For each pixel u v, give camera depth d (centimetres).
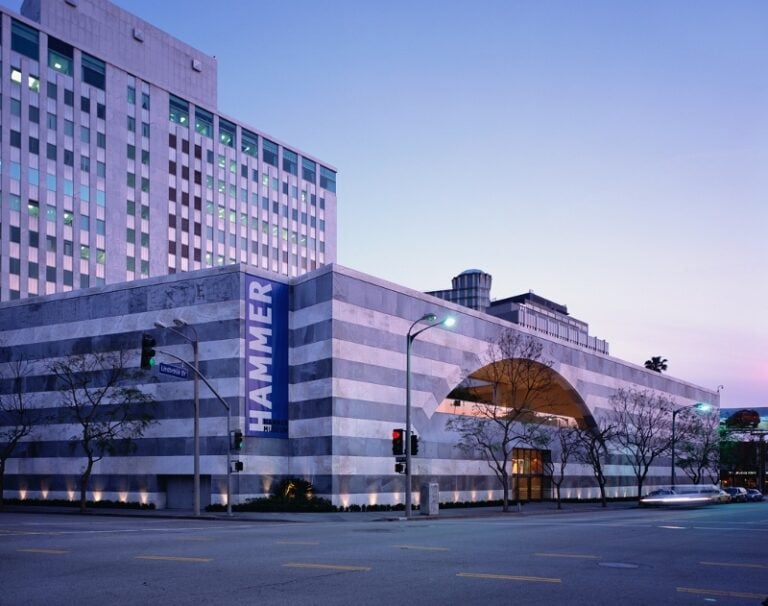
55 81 9419
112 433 4753
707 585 1328
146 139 10506
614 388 8362
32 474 5488
